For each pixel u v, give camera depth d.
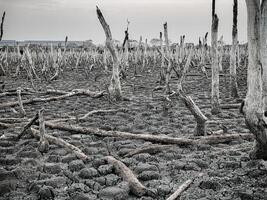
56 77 30.77
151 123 11.04
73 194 5.35
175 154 7.38
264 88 6.50
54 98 15.98
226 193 5.36
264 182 5.62
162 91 20.31
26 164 6.88
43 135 7.92
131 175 5.82
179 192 5.29
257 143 6.68
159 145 7.81
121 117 12.12
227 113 12.69
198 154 7.45
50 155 7.42
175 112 13.04
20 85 24.88
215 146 8.16
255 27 5.84
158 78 29.62
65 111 13.37
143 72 37.69
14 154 7.77
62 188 5.70
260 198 5.05
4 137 8.94
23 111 11.95
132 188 5.42
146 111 13.32
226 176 6.10
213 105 12.64
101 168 6.35
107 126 10.16
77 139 8.94
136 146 8.12
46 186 5.47
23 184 5.88
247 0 5.89
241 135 8.47
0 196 5.34
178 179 6.05
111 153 7.56
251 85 6.03
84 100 16.39
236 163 6.57
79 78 32.06
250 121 6.12
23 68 37.78
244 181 5.82
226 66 44.41
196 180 5.96
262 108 6.04
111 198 5.24
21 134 8.78
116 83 16.09
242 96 17.33
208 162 6.93
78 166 6.63
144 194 5.32
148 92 19.92
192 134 9.14
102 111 12.84
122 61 31.67
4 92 18.66
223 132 8.98
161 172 6.42
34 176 6.18
